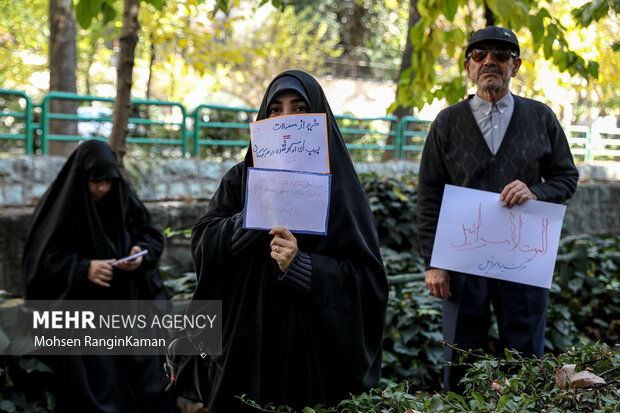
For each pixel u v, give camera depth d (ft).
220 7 15.71
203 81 64.18
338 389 7.74
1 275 19.25
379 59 92.32
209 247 7.55
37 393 12.54
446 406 5.57
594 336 18.62
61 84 37.96
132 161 31.30
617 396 5.50
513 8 11.78
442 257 10.44
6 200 27.78
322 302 7.38
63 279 12.92
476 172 10.56
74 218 13.35
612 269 20.10
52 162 29.76
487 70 10.35
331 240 7.62
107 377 12.94
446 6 12.91
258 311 7.52
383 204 19.31
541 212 10.19
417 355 15.31
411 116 48.52
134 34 17.39
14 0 58.03
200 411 13.88
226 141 36.58
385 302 8.00
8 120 30.81
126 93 17.51
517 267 10.21
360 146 42.75
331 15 86.38
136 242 14.07
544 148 10.57
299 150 7.32
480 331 10.65
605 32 28.66
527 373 6.32
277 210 7.18
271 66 64.39
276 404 7.48
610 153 52.42
